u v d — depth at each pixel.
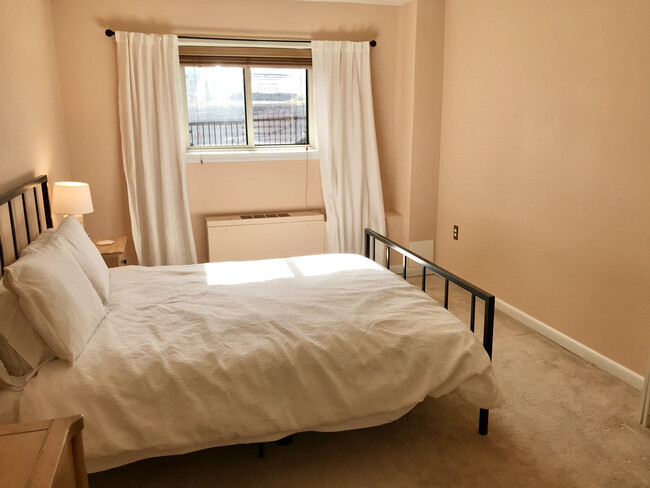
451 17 3.97
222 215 4.28
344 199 4.39
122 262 3.58
